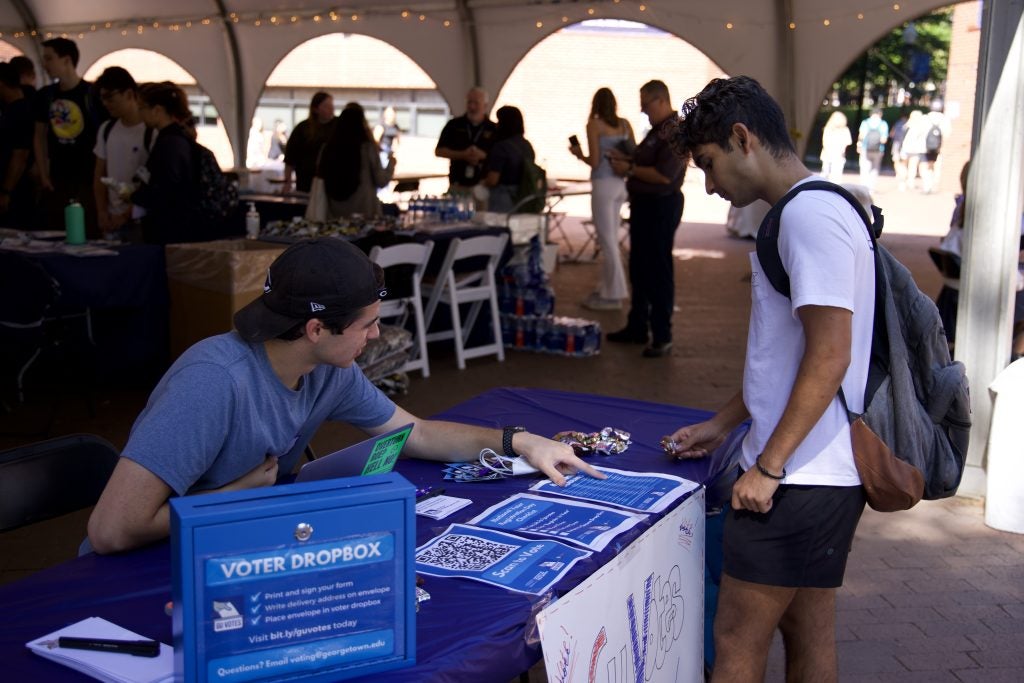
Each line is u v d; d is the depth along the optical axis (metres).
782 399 2.12
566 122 23.77
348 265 1.94
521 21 11.52
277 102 25.14
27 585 1.83
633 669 2.18
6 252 5.32
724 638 2.27
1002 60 4.34
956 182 23.59
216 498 1.46
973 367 4.64
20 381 5.79
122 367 6.12
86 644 1.60
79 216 6.07
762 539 2.16
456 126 9.66
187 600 1.40
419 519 2.19
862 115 27.81
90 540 2.00
